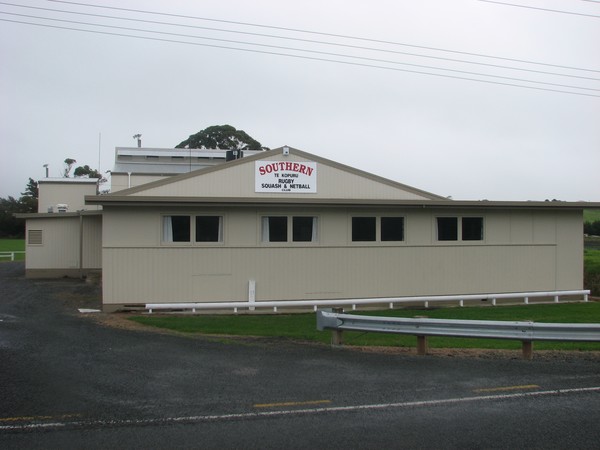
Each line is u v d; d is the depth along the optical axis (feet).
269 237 54.70
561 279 63.00
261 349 33.17
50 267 81.82
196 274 52.65
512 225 61.31
